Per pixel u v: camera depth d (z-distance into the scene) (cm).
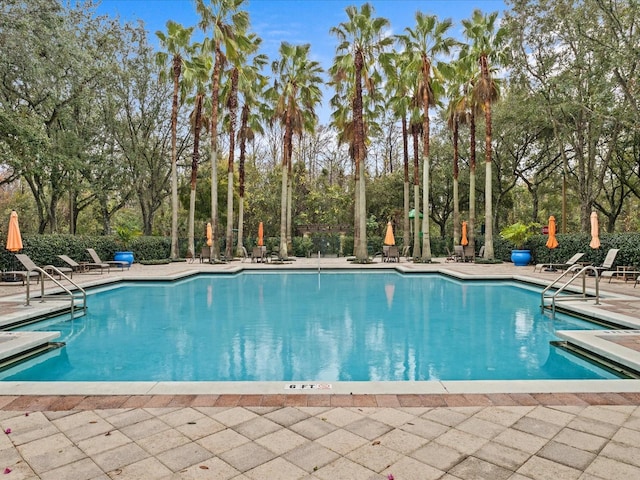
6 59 1226
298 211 2880
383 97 2194
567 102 1516
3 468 219
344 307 823
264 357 495
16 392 320
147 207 2383
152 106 2162
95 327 654
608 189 2441
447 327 648
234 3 1702
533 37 1599
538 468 216
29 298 738
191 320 705
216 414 283
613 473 211
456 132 2023
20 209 2697
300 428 262
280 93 2083
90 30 1759
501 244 1925
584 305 686
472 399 306
